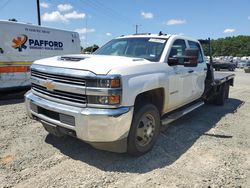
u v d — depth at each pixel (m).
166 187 3.42
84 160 4.09
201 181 3.59
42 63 4.32
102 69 3.62
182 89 5.31
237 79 20.33
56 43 10.64
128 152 4.12
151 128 4.39
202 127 6.03
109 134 3.59
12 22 9.10
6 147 4.48
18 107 7.64
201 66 6.33
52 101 4.03
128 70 3.81
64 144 4.66
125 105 3.68
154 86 4.24
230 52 104.44
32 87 4.55
